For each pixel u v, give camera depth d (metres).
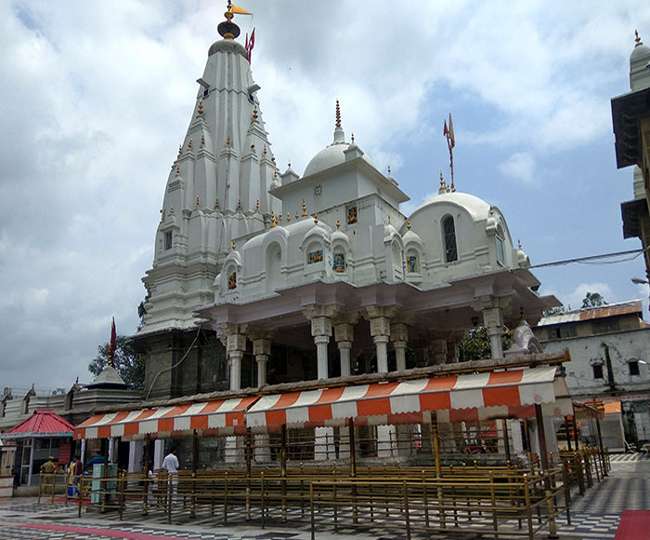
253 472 18.70
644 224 30.91
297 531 14.20
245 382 31.52
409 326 29.16
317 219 28.48
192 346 34.16
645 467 31.27
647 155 21.66
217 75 45.06
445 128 31.36
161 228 39.19
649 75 21.52
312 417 14.55
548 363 12.41
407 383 13.84
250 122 44.72
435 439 14.31
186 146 42.16
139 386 56.44
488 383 12.39
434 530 12.11
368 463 19.88
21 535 15.45
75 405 41.09
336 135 34.94
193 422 16.94
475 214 25.97
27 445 33.28
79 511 19.41
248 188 41.00
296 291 25.16
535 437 22.69
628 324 53.06
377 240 26.59
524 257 28.11
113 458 27.66
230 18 48.41
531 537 10.89
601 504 17.06
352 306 25.91
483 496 13.90
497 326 23.42
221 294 30.00
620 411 47.25
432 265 26.56
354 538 12.96
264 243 28.64
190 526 15.80
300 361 34.84
